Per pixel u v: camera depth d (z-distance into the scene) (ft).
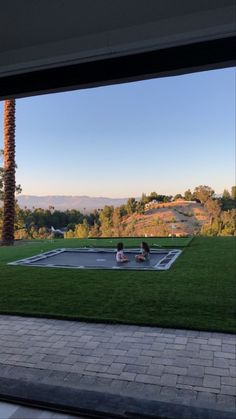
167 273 25.23
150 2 5.53
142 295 19.66
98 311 17.11
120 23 6.06
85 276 24.95
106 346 13.39
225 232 84.12
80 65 6.65
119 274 25.36
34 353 12.88
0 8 5.78
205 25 5.73
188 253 34.01
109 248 40.47
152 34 5.99
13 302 18.90
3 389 5.46
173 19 5.88
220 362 11.93
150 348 13.11
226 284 21.68
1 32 6.37
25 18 5.96
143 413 4.92
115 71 6.51
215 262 28.86
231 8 5.59
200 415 4.90
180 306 17.60
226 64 5.99
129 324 15.44
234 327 14.67
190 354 12.55
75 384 10.36
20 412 4.96
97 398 5.21
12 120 49.08
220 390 10.17
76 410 4.97
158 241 44.19
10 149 49.19
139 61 6.32
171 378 10.88
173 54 6.13
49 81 6.93
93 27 6.17
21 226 70.33
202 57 6.00
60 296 19.88
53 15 5.86
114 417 4.86
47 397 5.21
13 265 29.99
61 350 13.12
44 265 29.76
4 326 15.71
